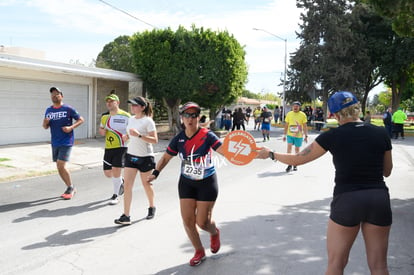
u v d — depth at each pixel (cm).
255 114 3059
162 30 1852
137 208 621
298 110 999
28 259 416
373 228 271
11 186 791
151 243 465
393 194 748
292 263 408
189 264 404
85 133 1714
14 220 555
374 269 272
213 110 2227
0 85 1341
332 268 276
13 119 1394
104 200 678
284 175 945
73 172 977
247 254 432
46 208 622
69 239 478
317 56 3306
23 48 1842
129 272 385
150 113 547
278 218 571
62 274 380
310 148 294
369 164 272
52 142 679
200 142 368
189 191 376
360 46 3194
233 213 597
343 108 287
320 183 842
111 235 493
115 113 637
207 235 497
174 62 1841
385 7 834
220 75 1922
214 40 1881
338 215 274
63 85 1587
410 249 454
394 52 3152
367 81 3675
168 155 395
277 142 1809
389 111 2223
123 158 647
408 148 1662
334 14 3241
